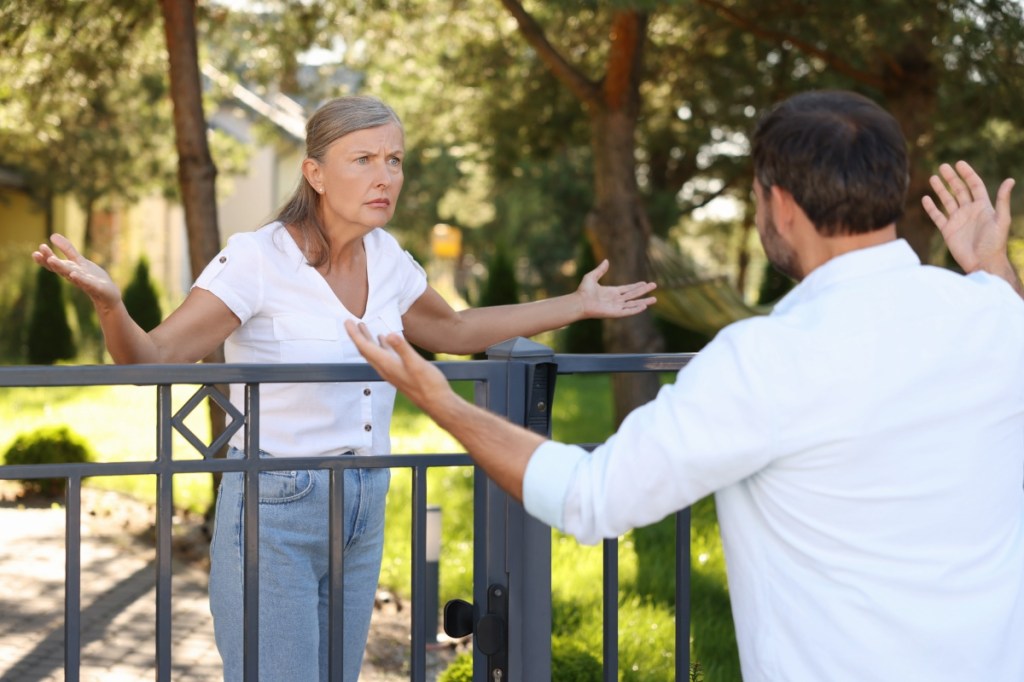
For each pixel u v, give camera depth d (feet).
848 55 26.35
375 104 7.17
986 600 4.41
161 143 51.70
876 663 4.31
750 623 4.56
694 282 24.03
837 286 4.42
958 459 4.34
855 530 4.32
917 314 4.36
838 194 4.40
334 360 7.27
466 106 33.01
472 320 8.27
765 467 4.37
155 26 21.91
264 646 7.20
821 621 4.36
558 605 14.94
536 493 4.51
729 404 4.22
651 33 29.17
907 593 4.32
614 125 24.32
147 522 20.79
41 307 49.62
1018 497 4.65
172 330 6.84
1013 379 4.48
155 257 74.59
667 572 16.51
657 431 4.28
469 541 19.25
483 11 27.32
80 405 34.83
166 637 6.14
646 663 12.92
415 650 6.73
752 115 38.73
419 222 82.89
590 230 24.81
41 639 14.35
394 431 30.58
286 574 7.17
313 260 7.21
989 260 5.65
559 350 53.42
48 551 18.66
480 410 4.70
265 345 7.23
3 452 24.68
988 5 22.16
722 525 4.71
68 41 20.03
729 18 25.39
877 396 4.23
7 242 64.39
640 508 4.33
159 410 6.02
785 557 4.43
